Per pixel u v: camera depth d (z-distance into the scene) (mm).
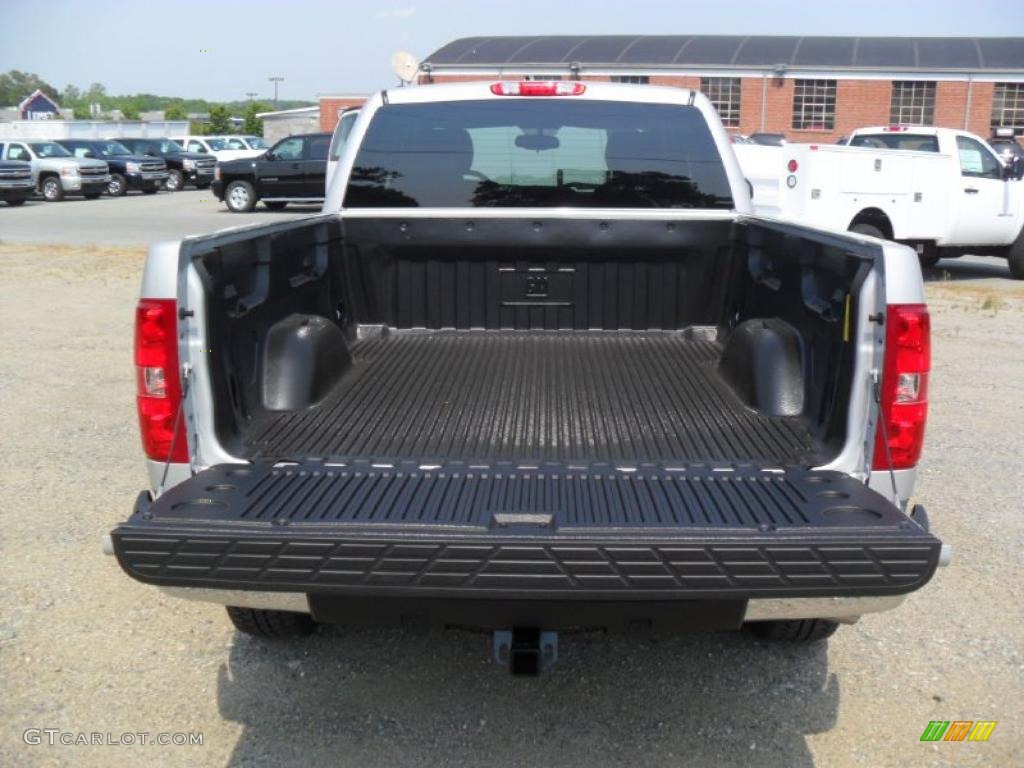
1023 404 7176
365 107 4629
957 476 5621
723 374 3994
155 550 2473
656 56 39469
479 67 39812
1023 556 4574
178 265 2857
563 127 4590
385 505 2674
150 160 32500
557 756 3131
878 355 2875
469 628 2732
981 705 3424
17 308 11102
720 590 2439
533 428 3438
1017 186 13570
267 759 3115
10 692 3457
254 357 3439
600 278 4711
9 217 23562
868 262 2895
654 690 3502
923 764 3109
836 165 12000
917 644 3816
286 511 2617
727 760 3115
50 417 6777
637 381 4004
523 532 2469
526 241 4637
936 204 12852
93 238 18812
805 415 3434
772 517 2578
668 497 2742
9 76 159500
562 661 3688
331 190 4645
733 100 39062
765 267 4082
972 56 37969
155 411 2918
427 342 4621
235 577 2475
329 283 4430
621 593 2438
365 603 2656
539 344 4598
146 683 3529
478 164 4625
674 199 4641
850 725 3303
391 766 3082
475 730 3264
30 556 4523
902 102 38000
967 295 12422
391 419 3521
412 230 4629
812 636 3674
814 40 41031
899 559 2436
